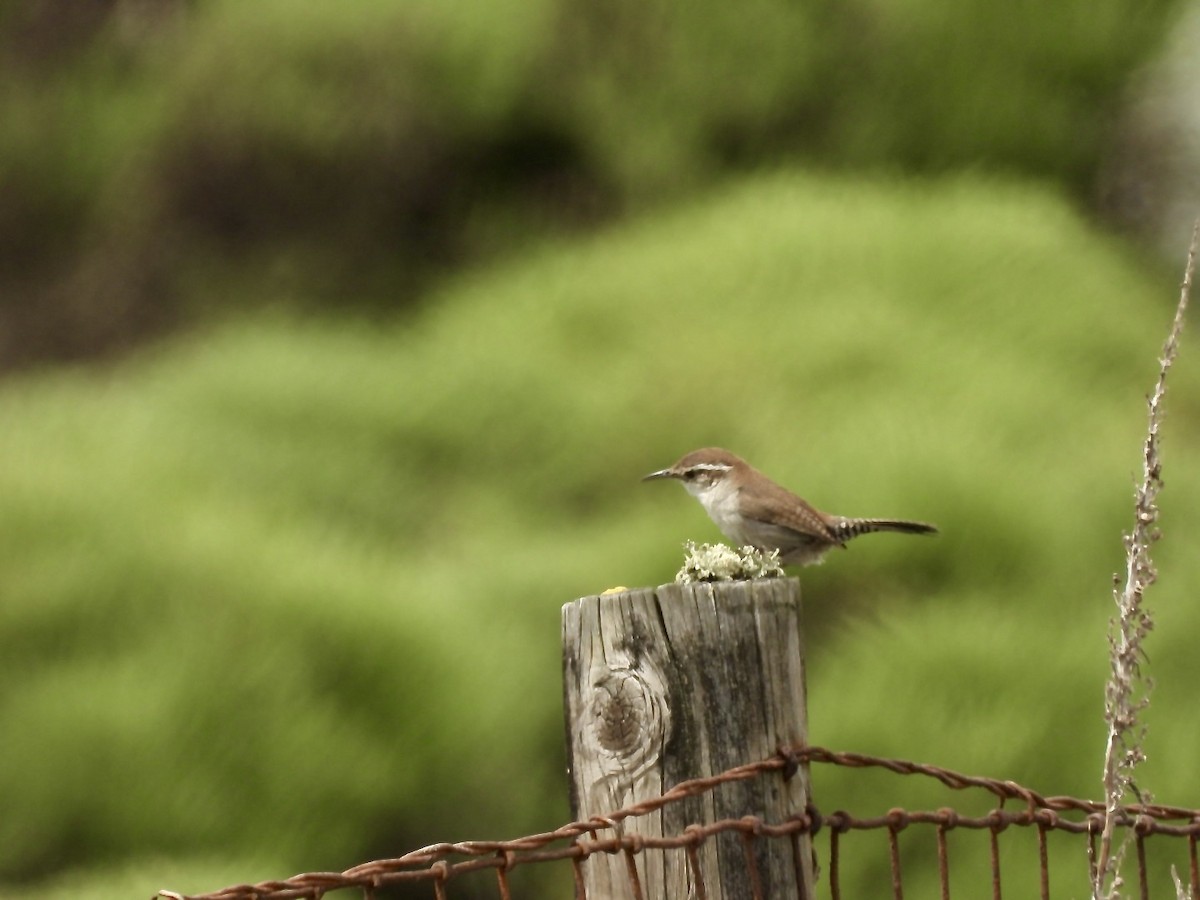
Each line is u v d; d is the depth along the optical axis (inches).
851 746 443.5
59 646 475.2
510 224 907.4
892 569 522.3
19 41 1063.0
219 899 133.0
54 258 1015.0
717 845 143.1
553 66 918.4
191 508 555.5
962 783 160.1
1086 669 465.7
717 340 693.3
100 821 430.6
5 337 949.8
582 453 683.4
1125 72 945.5
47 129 1038.4
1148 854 392.5
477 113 909.8
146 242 953.5
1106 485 580.4
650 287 765.9
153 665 467.2
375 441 700.0
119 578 492.7
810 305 721.6
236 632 478.6
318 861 449.4
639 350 724.7
